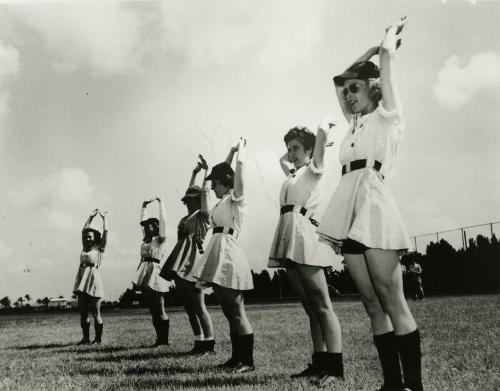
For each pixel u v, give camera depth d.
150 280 6.69
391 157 3.06
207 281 4.38
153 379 3.93
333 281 14.98
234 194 4.49
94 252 7.89
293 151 4.31
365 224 2.79
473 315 7.29
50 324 11.68
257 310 12.09
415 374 2.69
